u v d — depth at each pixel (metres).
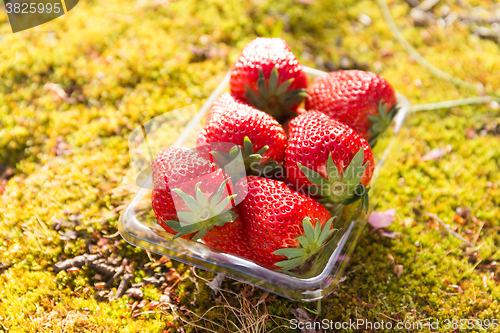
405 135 0.52
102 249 0.50
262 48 0.47
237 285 0.48
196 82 0.60
